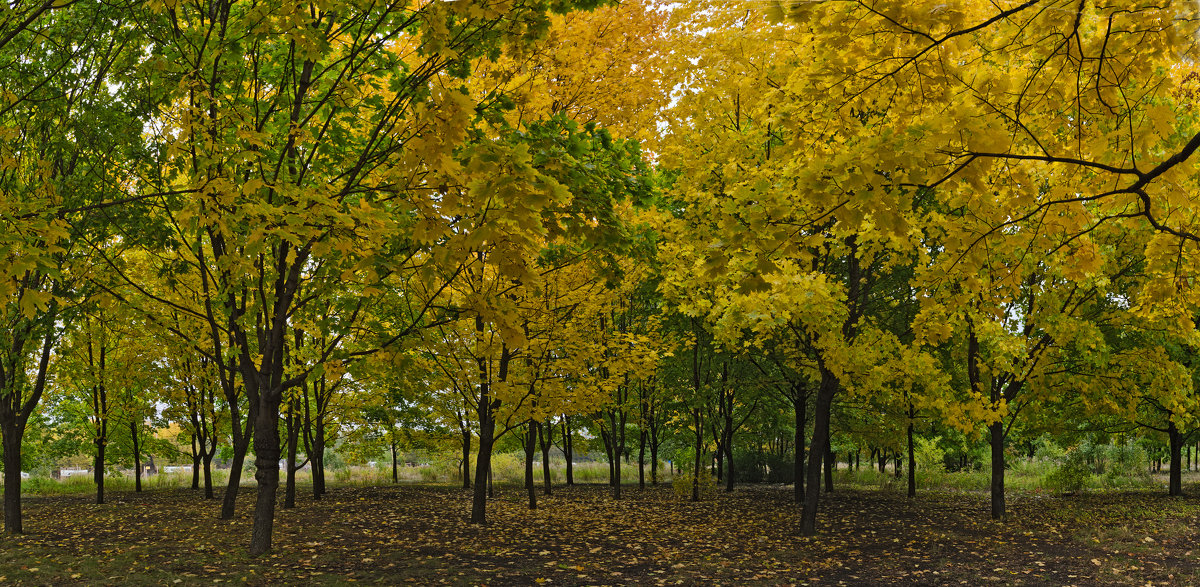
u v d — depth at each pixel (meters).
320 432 19.25
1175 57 3.60
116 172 7.76
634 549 10.14
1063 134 4.31
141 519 13.70
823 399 11.73
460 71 6.27
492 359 13.66
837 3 3.41
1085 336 11.27
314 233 4.88
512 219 3.86
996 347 11.30
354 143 8.13
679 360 18.83
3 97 6.15
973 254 4.30
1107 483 22.89
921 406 11.58
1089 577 7.97
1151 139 3.73
